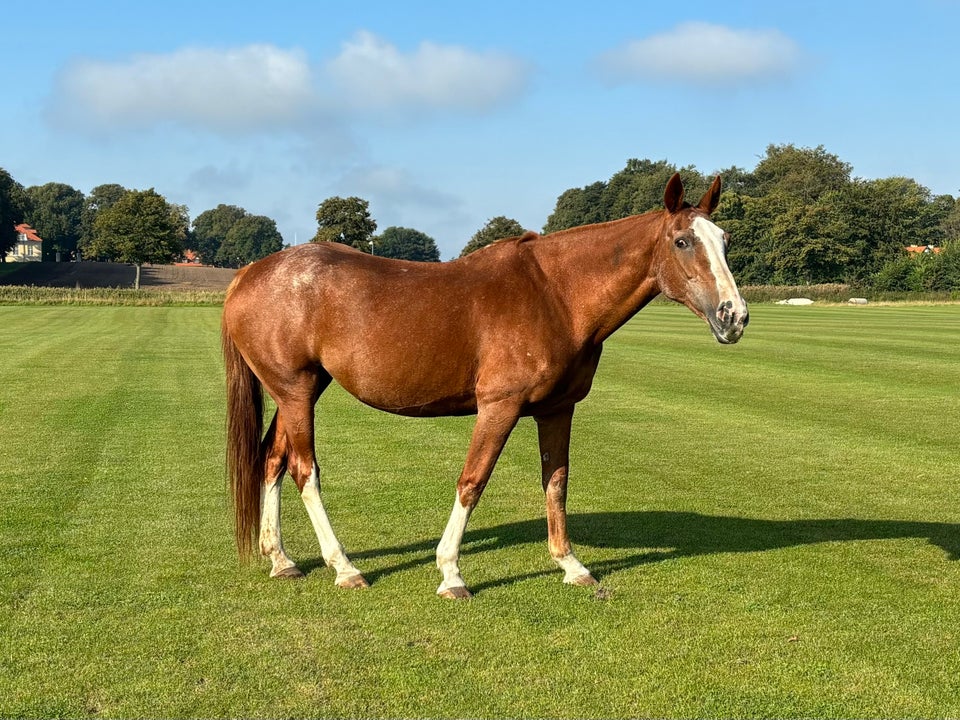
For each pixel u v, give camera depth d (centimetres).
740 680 417
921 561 605
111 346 2386
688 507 766
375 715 381
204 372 1814
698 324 3516
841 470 920
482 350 529
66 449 1003
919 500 793
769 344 2464
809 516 736
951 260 7119
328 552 558
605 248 537
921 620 493
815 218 8394
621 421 1234
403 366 536
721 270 504
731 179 11506
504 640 461
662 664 433
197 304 5156
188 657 437
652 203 10819
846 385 1611
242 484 564
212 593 530
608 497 802
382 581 557
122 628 473
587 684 411
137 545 630
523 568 587
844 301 6556
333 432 1155
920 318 4053
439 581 555
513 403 526
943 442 1073
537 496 802
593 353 552
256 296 560
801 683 414
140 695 397
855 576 571
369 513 736
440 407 555
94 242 7525
